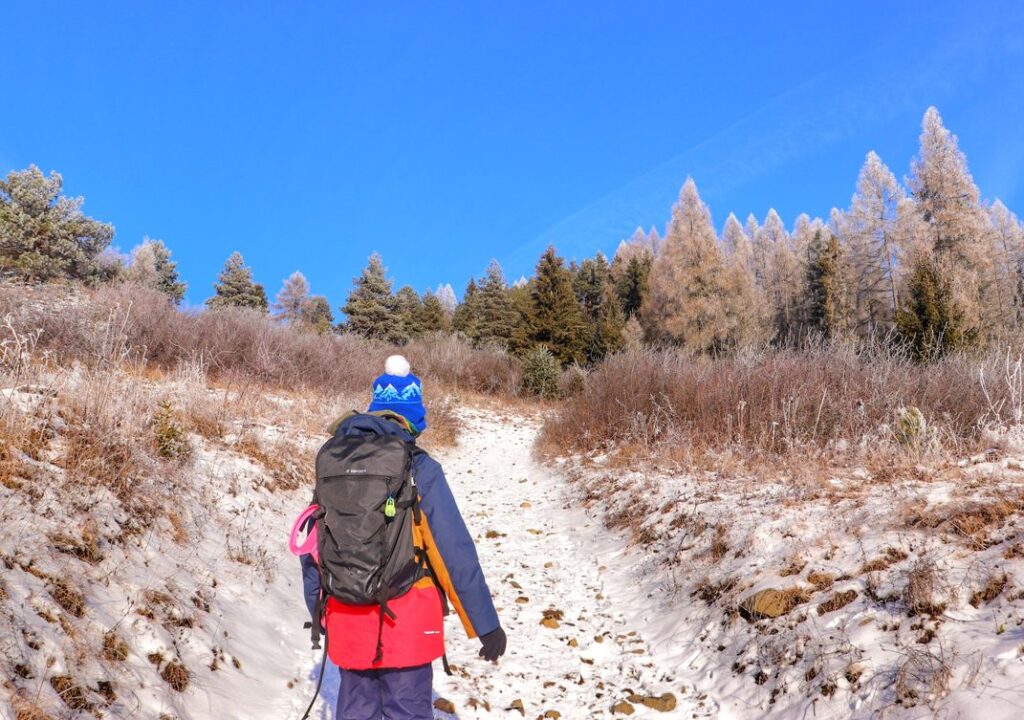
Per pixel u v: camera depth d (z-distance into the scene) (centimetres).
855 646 338
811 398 852
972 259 4441
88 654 279
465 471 1267
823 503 534
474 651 452
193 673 321
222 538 505
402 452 227
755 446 806
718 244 5303
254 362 1368
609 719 360
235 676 345
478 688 391
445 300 10750
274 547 551
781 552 467
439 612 232
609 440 1127
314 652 420
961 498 452
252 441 779
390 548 218
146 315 1334
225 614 399
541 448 1350
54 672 257
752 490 643
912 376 871
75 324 966
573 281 7069
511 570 642
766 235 7988
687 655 425
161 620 342
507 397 2520
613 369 1334
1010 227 5991
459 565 221
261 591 462
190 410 768
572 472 1049
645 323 5444
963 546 383
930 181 4712
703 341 4891
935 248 4606
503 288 5928
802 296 6494
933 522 424
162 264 4262
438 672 408
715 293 5119
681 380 1123
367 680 236
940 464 584
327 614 234
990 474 511
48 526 349
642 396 1134
